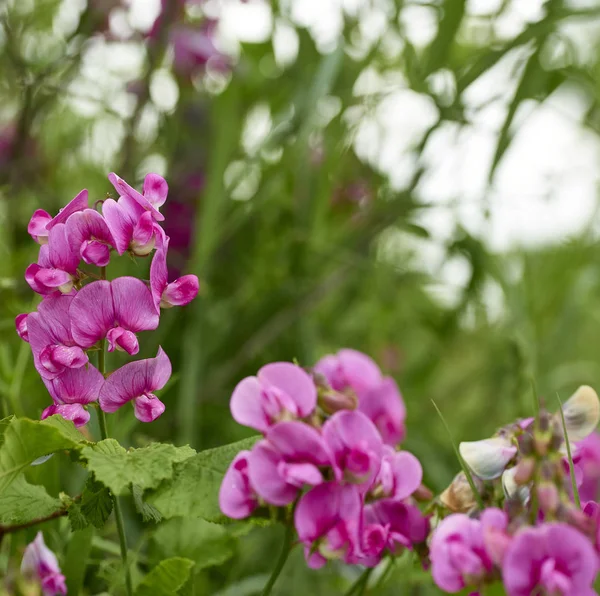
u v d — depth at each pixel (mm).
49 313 774
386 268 1451
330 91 1299
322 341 1489
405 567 873
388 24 1178
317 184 1297
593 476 837
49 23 1354
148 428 1169
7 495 792
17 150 1247
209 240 1104
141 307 778
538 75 1094
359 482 758
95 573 869
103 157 1392
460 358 1828
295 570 1007
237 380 1316
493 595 740
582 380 1563
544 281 1464
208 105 1334
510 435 785
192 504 769
